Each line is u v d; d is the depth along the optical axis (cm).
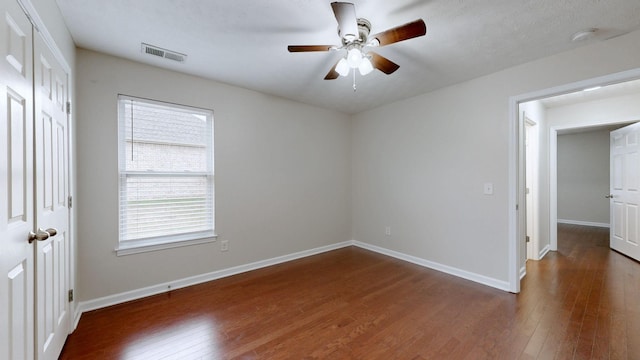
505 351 182
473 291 275
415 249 365
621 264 355
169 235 284
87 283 236
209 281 303
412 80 307
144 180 269
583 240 488
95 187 240
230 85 321
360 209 448
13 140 116
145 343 191
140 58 253
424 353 180
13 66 116
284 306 245
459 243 317
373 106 411
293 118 382
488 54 245
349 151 458
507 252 277
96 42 224
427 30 205
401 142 382
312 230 407
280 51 240
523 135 316
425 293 271
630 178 381
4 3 108
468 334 201
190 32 210
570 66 237
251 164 340
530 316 225
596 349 182
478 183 299
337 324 215
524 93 264
